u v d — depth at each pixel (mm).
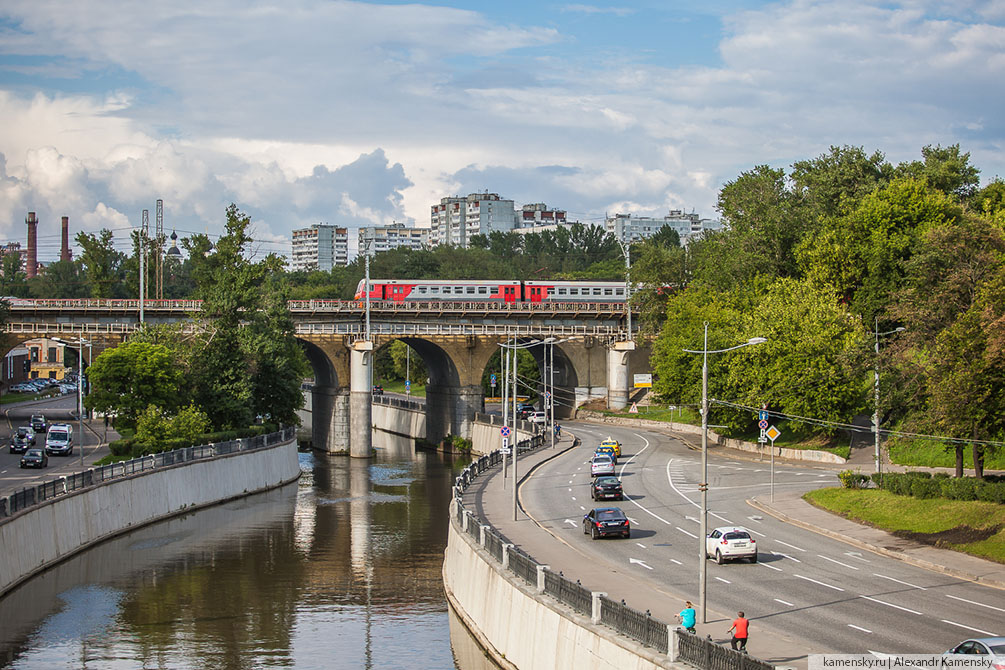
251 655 49594
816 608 42312
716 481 84500
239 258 115500
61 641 51844
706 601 42344
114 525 77625
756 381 98688
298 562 70312
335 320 143125
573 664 37125
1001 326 56500
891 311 72938
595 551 55312
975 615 40969
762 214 134625
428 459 136750
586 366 156875
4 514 59906
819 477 84375
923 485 64188
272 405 116500
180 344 106188
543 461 98938
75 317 134125
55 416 139375
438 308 147375
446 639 52125
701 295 127750
